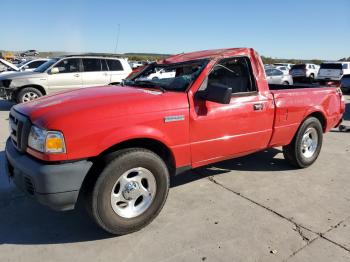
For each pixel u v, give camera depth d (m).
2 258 3.07
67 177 3.04
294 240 3.39
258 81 4.48
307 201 4.26
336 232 3.55
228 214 3.89
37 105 3.47
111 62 11.78
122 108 3.34
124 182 3.34
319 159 5.96
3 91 10.66
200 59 4.12
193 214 3.88
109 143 3.19
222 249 3.23
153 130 3.47
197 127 3.83
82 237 3.42
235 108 4.16
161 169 3.52
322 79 23.66
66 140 3.03
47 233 3.48
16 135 3.44
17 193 4.37
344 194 4.50
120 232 3.39
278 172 5.25
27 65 17.42
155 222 3.70
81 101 3.42
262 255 3.14
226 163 5.59
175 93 3.76
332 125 5.75
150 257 3.11
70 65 11.16
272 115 4.62
